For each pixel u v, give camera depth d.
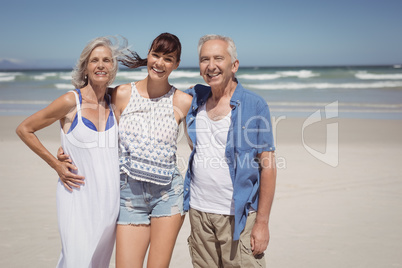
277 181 6.11
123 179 2.82
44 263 3.64
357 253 3.86
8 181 6.08
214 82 2.63
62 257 2.82
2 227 4.41
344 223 4.57
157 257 2.81
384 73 29.88
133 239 2.82
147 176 2.78
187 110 2.98
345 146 8.34
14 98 18.53
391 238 4.17
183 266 3.68
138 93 2.94
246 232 2.72
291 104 15.72
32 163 7.12
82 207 2.78
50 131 9.67
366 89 22.30
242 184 2.65
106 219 2.76
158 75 2.83
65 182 2.79
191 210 2.84
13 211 4.88
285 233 4.32
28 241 4.08
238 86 2.69
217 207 2.70
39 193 5.55
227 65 2.63
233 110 2.64
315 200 5.31
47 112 2.72
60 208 2.81
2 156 7.59
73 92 2.79
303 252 3.88
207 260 2.85
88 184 2.77
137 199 2.82
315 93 20.53
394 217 4.73
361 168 6.75
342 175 6.38
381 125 10.67
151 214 2.86
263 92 21.50
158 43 2.79
